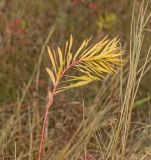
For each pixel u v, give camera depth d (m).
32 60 4.35
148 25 4.22
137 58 2.22
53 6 5.26
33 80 4.15
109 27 4.59
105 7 5.14
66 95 3.90
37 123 3.33
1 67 4.29
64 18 4.98
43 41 4.56
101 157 2.79
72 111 3.73
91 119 3.37
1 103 3.90
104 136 3.28
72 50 4.21
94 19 5.03
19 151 3.26
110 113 3.38
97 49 2.00
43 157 3.17
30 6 5.14
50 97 2.01
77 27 4.90
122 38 4.36
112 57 2.00
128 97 2.27
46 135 3.35
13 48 4.41
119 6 5.06
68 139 3.35
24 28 4.52
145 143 3.14
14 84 4.17
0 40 4.45
